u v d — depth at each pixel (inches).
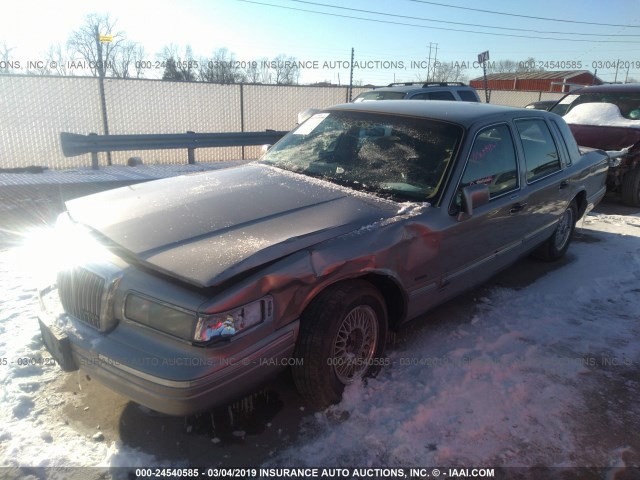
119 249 107.7
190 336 92.8
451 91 458.3
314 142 172.6
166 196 134.6
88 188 340.2
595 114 378.9
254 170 162.4
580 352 149.5
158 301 96.0
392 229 124.2
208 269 97.1
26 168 400.8
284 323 105.0
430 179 143.4
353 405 120.4
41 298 120.6
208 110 499.2
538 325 165.2
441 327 161.8
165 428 112.7
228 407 119.6
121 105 449.7
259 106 528.1
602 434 115.3
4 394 121.2
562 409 123.1
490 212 154.5
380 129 163.3
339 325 112.7
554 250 221.8
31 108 408.2
